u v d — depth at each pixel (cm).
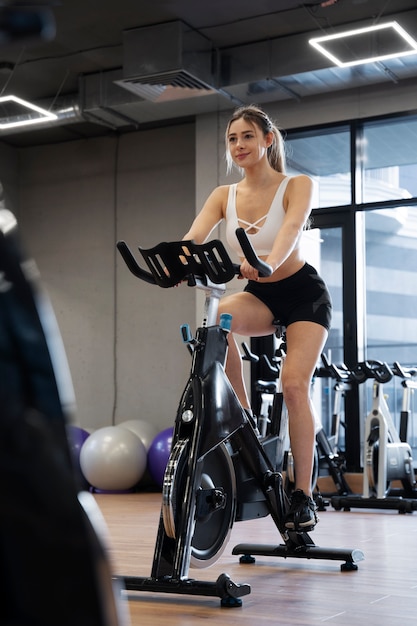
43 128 862
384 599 245
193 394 246
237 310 287
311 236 755
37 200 939
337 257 742
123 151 897
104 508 595
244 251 228
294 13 649
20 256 44
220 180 786
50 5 39
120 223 891
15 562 39
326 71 677
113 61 740
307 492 288
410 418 726
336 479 651
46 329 44
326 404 744
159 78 673
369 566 311
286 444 530
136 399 866
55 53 722
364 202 739
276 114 766
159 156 877
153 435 785
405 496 649
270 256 263
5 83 786
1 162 933
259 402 750
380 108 727
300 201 281
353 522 502
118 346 879
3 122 794
